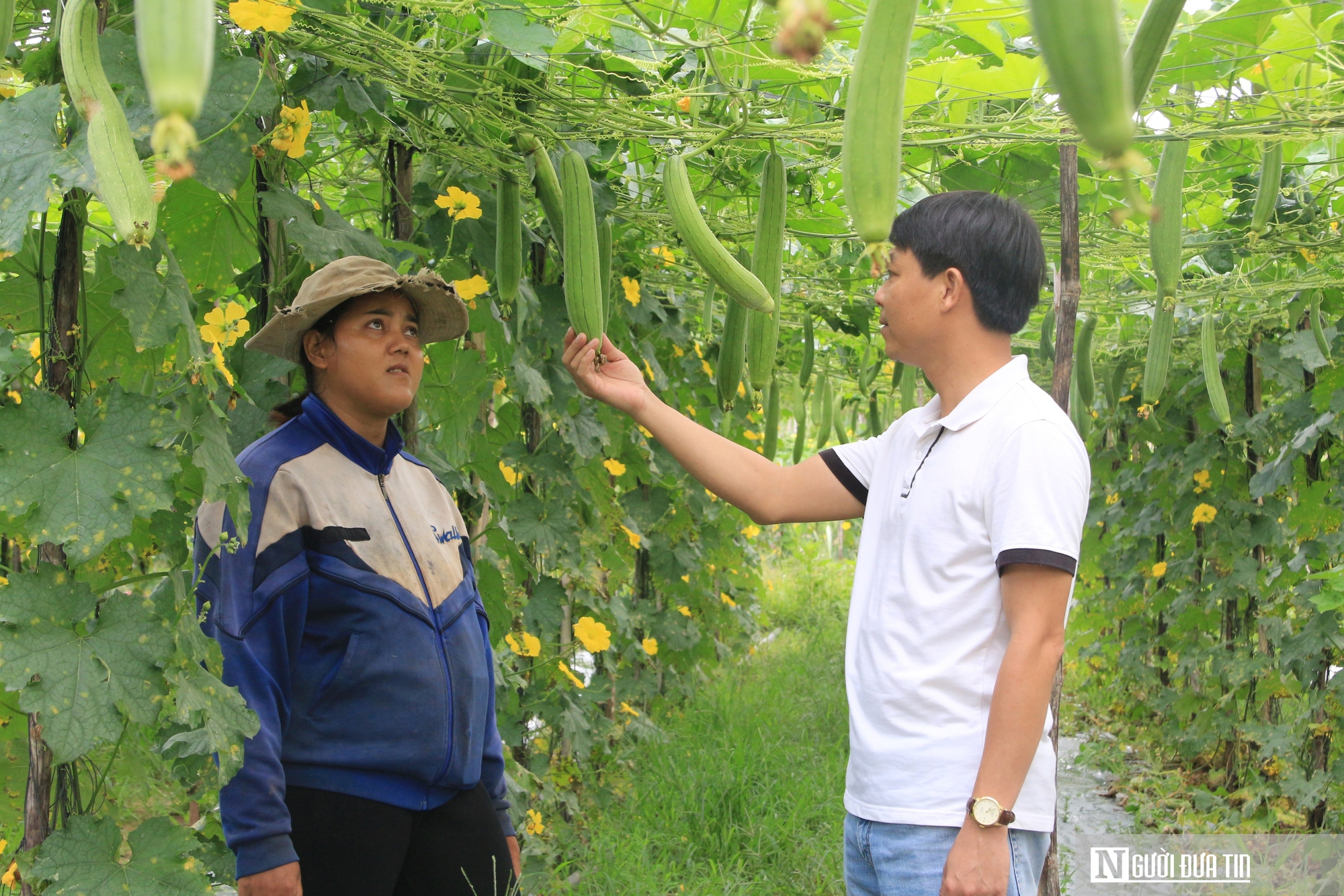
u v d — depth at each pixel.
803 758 4.95
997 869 1.46
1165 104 2.37
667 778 4.43
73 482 1.31
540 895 3.44
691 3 1.98
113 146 1.01
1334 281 3.94
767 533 12.47
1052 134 2.35
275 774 1.73
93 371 1.79
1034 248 1.68
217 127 1.51
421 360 2.09
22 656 1.27
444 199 2.57
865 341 5.25
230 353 2.16
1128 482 6.24
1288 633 4.63
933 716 1.58
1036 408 1.60
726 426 4.81
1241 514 5.11
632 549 4.80
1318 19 2.13
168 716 1.49
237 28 1.88
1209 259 3.82
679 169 1.83
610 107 2.17
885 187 0.70
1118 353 5.78
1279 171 2.43
